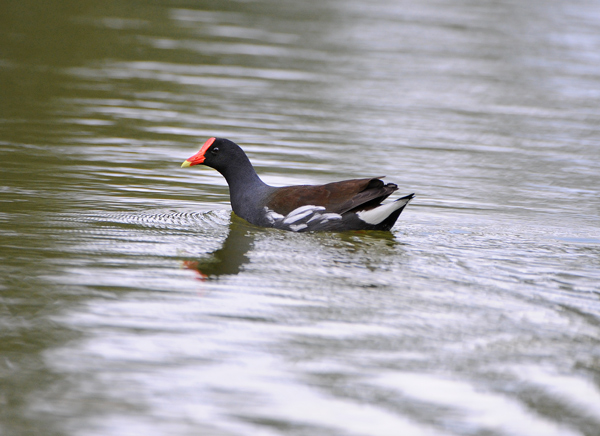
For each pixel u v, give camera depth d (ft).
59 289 30.04
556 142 68.18
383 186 40.09
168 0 138.72
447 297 31.09
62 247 35.58
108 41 102.22
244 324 27.35
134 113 69.82
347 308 29.40
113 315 27.66
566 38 124.47
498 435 20.65
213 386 22.72
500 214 45.93
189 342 25.61
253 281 32.12
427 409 21.86
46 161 53.01
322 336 26.58
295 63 97.30
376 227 40.40
